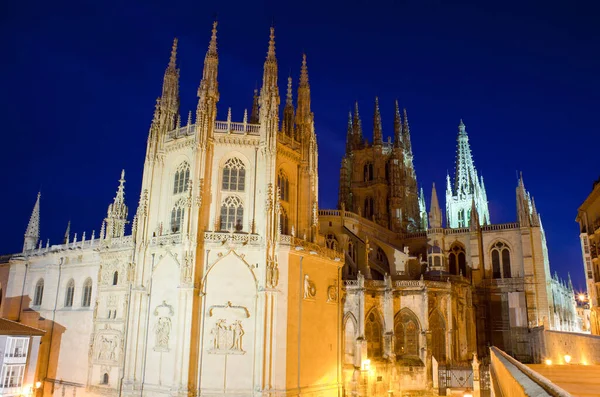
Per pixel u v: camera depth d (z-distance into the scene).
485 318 90.50
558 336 38.34
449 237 99.50
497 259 94.75
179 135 62.59
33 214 92.62
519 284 89.62
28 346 65.62
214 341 54.12
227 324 54.72
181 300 54.16
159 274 58.38
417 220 124.81
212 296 55.44
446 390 66.06
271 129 60.75
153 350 55.94
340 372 65.31
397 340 72.06
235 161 60.78
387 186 113.50
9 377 63.03
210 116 60.47
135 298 58.66
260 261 56.66
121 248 65.81
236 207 59.44
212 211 58.62
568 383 12.73
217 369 53.47
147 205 62.03
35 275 83.06
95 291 70.38
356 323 68.81
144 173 63.47
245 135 60.91
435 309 73.50
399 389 67.38
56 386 70.31
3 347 63.12
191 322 53.47
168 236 58.34
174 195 61.34
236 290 55.78
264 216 57.91
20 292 83.81
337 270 68.62
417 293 72.56
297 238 60.12
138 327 57.78
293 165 66.12
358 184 115.38
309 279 61.38
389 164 114.44
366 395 64.06
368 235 93.31
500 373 16.23
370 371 65.50
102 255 68.94
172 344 54.41
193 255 55.16
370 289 71.50
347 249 83.44
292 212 64.56
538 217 91.88
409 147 129.38
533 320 87.31
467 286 83.06
